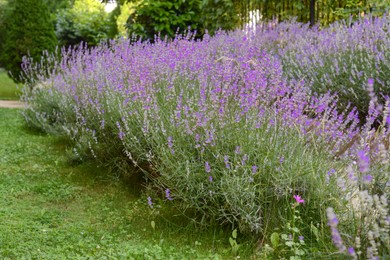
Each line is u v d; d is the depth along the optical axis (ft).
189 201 11.75
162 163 12.52
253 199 11.12
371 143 11.09
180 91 14.44
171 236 11.85
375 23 22.31
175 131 12.35
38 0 43.01
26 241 11.47
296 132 11.76
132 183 16.26
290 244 9.53
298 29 27.61
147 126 12.84
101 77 18.78
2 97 46.88
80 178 17.25
